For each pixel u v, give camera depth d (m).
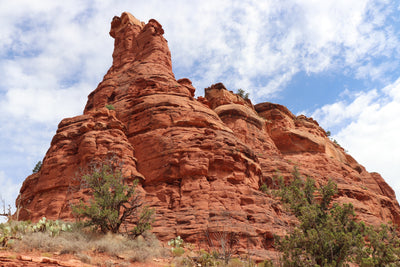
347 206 17.88
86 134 33.06
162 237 24.00
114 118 36.41
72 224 19.88
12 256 12.38
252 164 33.03
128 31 58.06
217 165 30.23
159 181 30.06
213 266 17.47
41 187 31.64
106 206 21.02
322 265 15.25
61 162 32.44
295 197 21.33
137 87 43.16
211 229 24.44
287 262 15.37
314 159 52.34
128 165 30.67
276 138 55.25
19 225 16.62
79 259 14.37
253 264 19.70
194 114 35.75
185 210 26.64
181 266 16.72
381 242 17.02
